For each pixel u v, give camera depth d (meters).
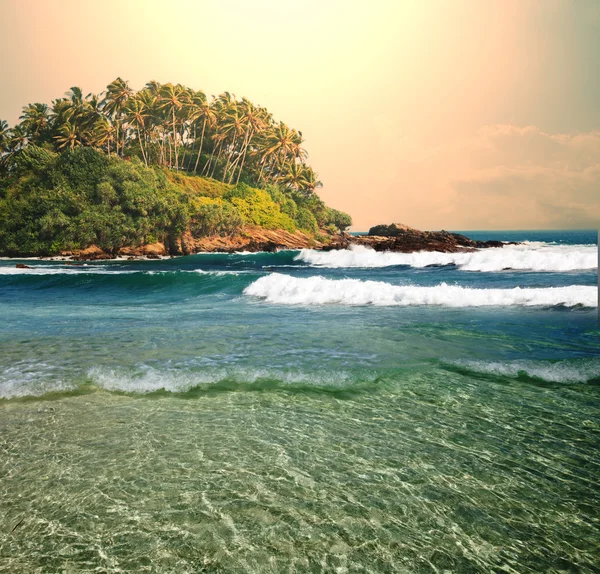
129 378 5.80
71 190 50.62
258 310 11.70
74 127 64.69
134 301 14.90
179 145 86.00
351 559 2.54
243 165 89.38
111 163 52.41
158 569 2.46
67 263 42.25
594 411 4.65
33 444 4.00
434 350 7.12
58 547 2.65
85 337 8.46
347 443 3.99
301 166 85.06
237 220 59.97
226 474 3.47
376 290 12.91
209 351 7.26
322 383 5.61
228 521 2.89
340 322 9.70
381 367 6.22
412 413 4.67
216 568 2.47
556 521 2.87
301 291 13.93
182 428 4.34
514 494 3.17
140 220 50.44
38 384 5.58
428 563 2.50
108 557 2.56
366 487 3.28
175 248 53.91
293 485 3.30
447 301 12.10
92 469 3.56
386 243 40.59
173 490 3.25
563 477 3.38
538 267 23.44
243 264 40.03
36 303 14.62
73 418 4.59
